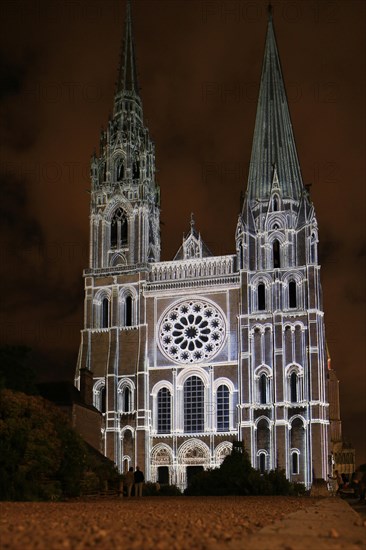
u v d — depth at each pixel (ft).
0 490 173.88
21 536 73.72
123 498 231.91
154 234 462.19
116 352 429.79
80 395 393.50
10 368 264.31
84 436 380.58
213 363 412.36
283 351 401.08
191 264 431.84
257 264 421.18
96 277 447.01
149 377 422.00
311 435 386.93
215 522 97.50
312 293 406.41
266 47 475.31
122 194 456.86
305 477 383.24
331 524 97.35
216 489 289.53
